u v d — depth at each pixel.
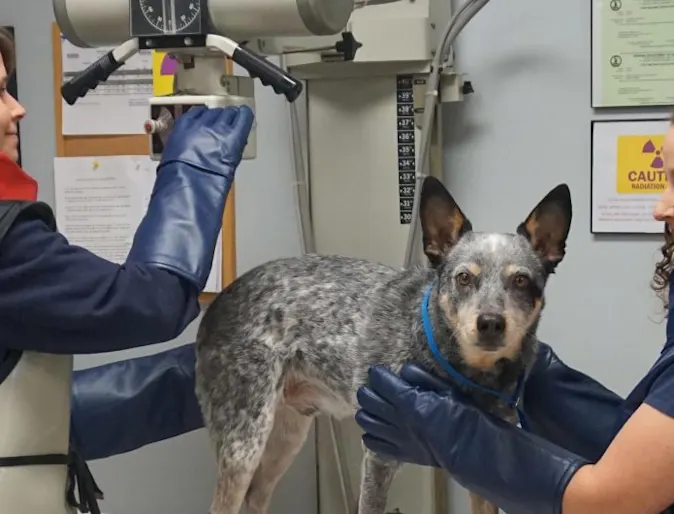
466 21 1.93
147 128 1.63
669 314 1.27
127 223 2.34
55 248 1.29
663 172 2.03
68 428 1.44
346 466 2.11
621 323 2.12
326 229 2.11
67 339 1.31
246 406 1.70
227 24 1.57
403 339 1.60
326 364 1.70
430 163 2.07
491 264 1.45
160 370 1.85
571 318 2.14
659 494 1.16
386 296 1.67
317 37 1.82
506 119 2.12
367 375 1.63
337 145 2.07
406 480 2.09
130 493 2.42
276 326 1.72
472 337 1.40
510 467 1.31
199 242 1.41
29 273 1.26
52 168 2.39
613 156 2.06
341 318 1.68
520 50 2.10
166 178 1.48
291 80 1.52
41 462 1.36
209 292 2.28
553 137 2.10
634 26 2.01
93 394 1.78
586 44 2.06
